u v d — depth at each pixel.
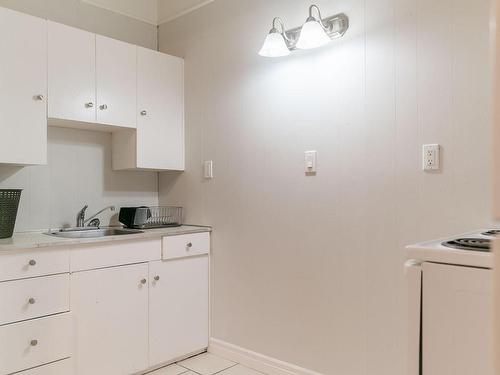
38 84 2.21
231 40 2.64
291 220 2.31
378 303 1.95
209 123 2.78
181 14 2.98
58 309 2.01
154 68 2.77
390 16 1.90
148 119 2.72
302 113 2.26
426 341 1.01
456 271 0.97
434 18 1.77
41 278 1.95
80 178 2.71
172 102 2.87
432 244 1.11
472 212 1.66
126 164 2.75
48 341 1.96
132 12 3.02
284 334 2.34
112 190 2.89
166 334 2.50
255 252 2.50
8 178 2.39
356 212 2.03
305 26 2.00
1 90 2.07
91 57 2.44
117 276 2.27
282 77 2.36
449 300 0.98
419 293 1.03
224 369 2.48
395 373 1.89
